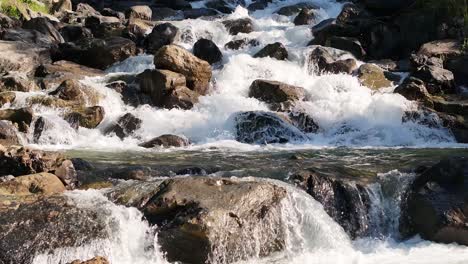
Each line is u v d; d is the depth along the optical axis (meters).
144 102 16.38
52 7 28.30
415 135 14.44
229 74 17.80
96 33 23.72
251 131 14.41
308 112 15.30
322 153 12.52
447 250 8.14
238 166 10.68
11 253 7.07
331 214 8.89
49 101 15.30
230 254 7.59
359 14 22.48
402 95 15.90
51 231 7.37
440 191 8.72
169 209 7.88
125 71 19.88
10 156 9.41
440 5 20.27
